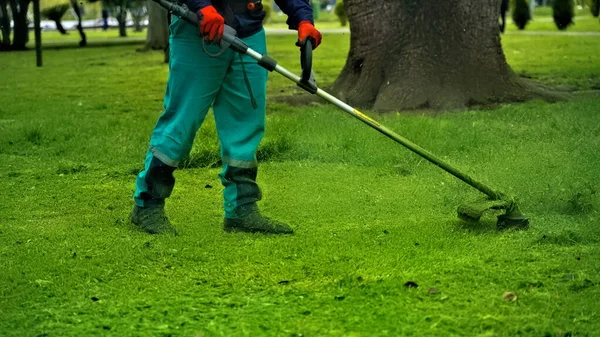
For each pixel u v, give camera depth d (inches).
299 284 159.9
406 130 307.4
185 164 281.6
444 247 181.0
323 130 319.9
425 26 405.4
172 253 179.9
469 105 398.6
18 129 346.3
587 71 597.0
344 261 172.9
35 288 159.9
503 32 1155.3
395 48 408.5
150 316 145.1
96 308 149.5
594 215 204.8
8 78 691.4
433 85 401.1
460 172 192.9
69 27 2477.9
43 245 189.9
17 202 238.4
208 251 181.8
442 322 139.1
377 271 165.3
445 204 221.5
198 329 139.1
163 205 201.0
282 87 540.7
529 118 346.0
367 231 195.9
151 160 195.2
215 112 196.4
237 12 188.4
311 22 187.0
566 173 242.1
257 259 175.2
